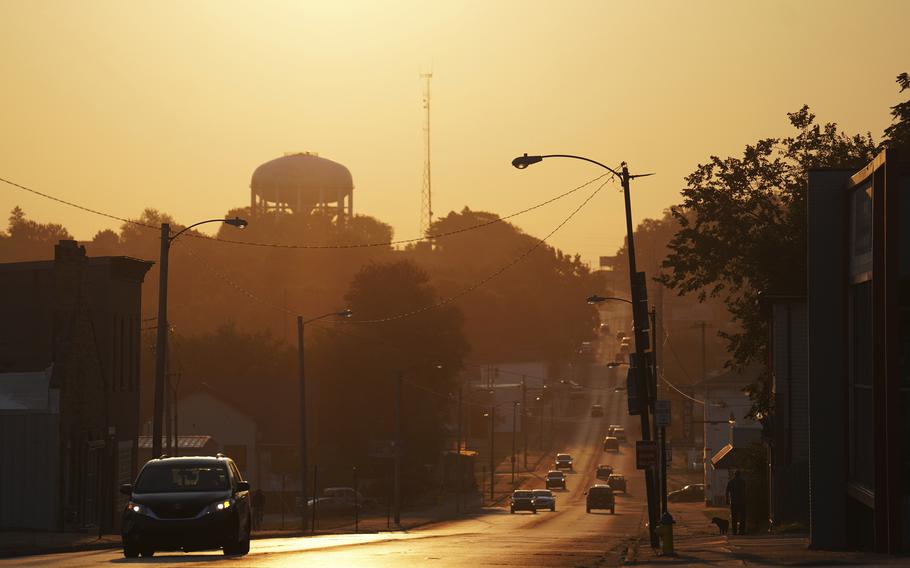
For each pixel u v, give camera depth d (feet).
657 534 326.44
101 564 209.36
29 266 459.73
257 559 230.89
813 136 532.73
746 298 545.85
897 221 217.77
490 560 244.83
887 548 220.84
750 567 207.41
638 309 341.62
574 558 259.19
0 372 454.40
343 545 331.36
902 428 219.61
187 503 228.43
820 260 264.11
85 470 456.86
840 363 262.67
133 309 506.07
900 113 426.10
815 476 263.49
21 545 311.27
